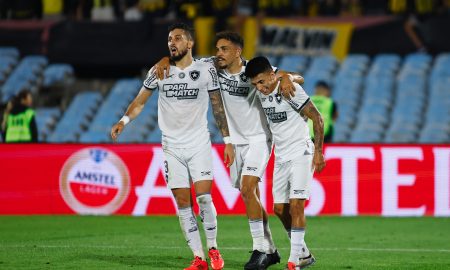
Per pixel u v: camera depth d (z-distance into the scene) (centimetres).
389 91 4959
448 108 4766
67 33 5147
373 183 3388
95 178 3450
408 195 3378
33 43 5191
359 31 4959
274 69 1956
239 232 2875
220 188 3388
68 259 2177
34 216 3416
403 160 3384
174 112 1959
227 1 4988
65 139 4844
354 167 3394
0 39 5209
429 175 3375
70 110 5031
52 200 3462
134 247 2450
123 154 3441
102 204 3444
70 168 3462
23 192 3472
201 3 4994
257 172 2006
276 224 3145
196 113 1964
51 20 5238
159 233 2831
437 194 3372
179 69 1953
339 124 4759
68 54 5138
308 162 1925
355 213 3394
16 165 3478
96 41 5109
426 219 3306
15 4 5266
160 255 2269
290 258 1897
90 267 2036
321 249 2464
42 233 2828
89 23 5125
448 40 4891
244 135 2056
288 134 1931
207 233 1978
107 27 5100
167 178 1992
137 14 5244
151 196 3425
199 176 1964
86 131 4866
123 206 3434
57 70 5338
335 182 3394
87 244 2520
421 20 4969
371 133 4647
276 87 1914
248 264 1959
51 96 5303
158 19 5081
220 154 3388
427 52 5134
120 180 3438
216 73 1977
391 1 5034
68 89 5331
